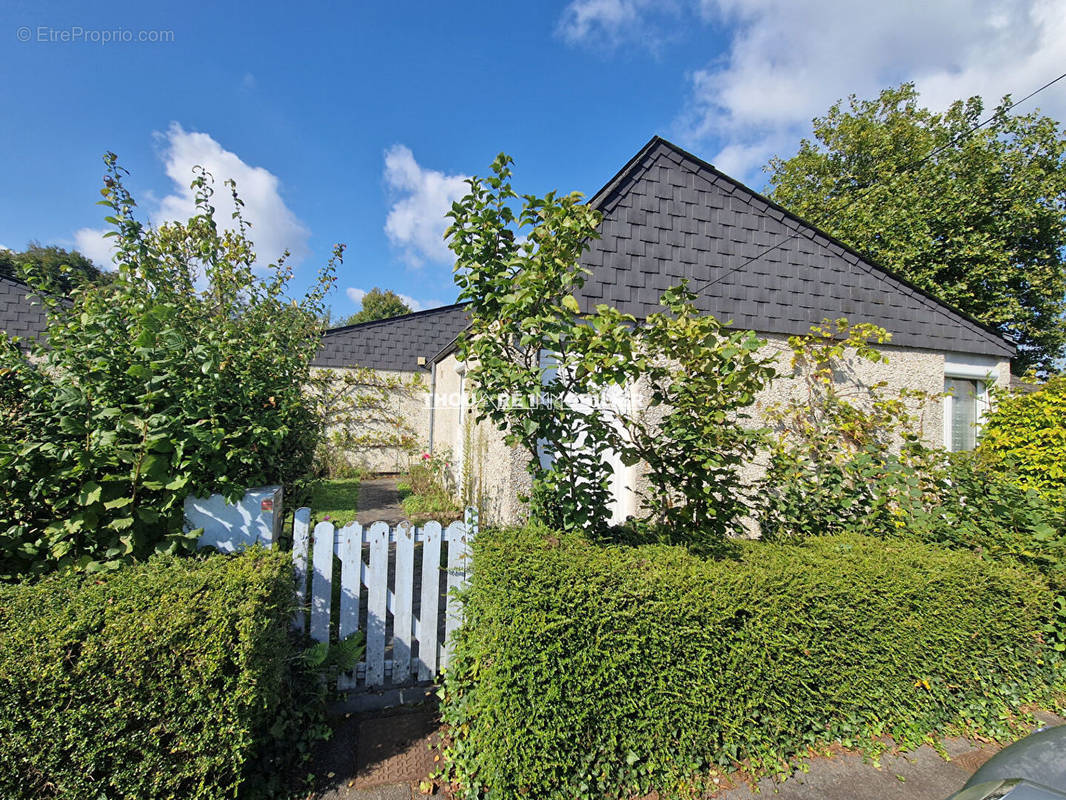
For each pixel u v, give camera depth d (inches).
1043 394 195.2
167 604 70.1
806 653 89.4
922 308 236.4
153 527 92.7
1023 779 62.2
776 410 201.8
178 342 91.7
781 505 130.5
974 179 431.5
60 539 85.4
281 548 105.5
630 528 118.2
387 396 459.8
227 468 99.6
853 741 93.2
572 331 91.8
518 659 72.9
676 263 197.6
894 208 445.7
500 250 102.3
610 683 78.0
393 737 92.6
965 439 249.4
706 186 205.6
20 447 82.9
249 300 139.9
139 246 107.7
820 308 219.5
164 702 66.7
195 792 68.5
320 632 101.5
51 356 86.8
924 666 98.4
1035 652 111.0
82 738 63.3
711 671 83.9
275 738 84.0
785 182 618.8
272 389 118.4
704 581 85.4
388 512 279.4
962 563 106.0
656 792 80.0
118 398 91.0
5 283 328.2
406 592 108.6
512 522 172.9
